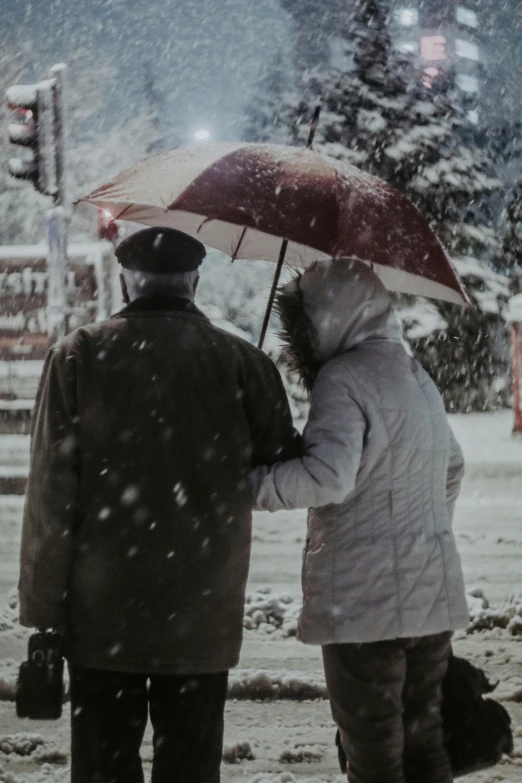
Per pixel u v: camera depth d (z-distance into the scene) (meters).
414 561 4.43
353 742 4.47
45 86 18.19
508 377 32.97
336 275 4.69
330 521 4.49
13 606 9.30
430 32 84.00
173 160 4.94
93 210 39.78
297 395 25.97
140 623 4.25
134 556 4.27
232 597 4.41
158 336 4.43
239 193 4.71
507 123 39.09
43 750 6.05
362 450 4.48
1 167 40.00
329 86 36.81
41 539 4.29
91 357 4.37
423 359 32.34
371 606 4.36
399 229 5.01
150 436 4.33
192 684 4.35
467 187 35.16
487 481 17.78
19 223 40.06
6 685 7.08
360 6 37.22
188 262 4.55
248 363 4.59
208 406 4.42
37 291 19.72
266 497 4.43
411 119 35.81
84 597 4.28
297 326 4.73
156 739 4.38
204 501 4.36
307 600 4.50
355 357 4.59
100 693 4.34
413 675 4.60
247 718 6.74
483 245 34.91
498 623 8.69
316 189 4.81
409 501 4.50
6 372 19.00
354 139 36.19
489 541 12.88
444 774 4.68
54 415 4.32
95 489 4.31
